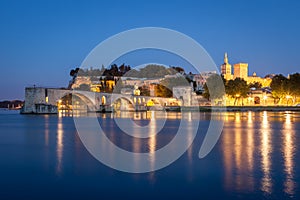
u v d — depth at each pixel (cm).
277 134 4703
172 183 1969
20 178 2112
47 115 12300
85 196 1734
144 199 1678
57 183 1991
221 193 1748
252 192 1752
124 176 2155
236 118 9394
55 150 3319
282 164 2452
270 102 19675
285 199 1631
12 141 4156
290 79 16212
